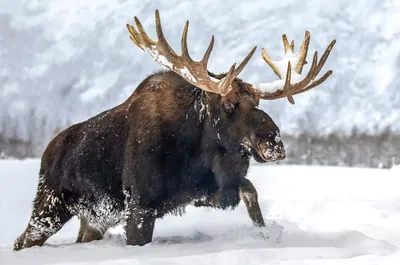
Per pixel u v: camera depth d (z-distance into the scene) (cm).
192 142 1806
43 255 1619
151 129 1814
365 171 4247
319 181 3562
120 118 1914
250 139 1712
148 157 1798
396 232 2111
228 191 1856
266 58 1958
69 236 2350
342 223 2289
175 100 1828
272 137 1675
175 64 1750
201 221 2270
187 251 1590
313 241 1755
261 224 1947
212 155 1806
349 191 3119
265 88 1831
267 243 1716
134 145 1831
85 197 1983
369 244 1692
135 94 1950
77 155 1977
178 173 1806
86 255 1585
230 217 2331
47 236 2055
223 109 1752
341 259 1430
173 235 2033
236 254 1430
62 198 2027
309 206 2678
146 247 1683
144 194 1802
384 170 4425
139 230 1795
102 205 1942
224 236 1894
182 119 1806
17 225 2711
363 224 2258
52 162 2042
